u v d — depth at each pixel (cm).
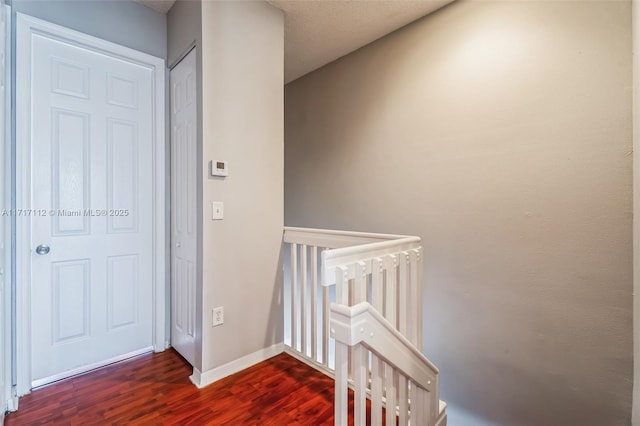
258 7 213
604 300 167
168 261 237
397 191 258
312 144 336
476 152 211
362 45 279
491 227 206
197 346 193
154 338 232
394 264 154
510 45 195
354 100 290
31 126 181
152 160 230
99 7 204
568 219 177
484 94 206
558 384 183
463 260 220
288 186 368
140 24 222
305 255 221
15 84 174
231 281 202
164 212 234
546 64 182
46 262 188
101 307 209
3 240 163
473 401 217
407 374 140
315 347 213
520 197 194
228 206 199
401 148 254
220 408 169
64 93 193
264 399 177
